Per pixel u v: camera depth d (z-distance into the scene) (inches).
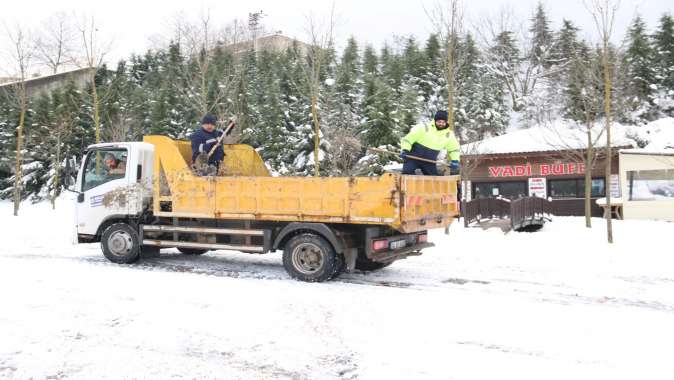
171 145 318.7
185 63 1056.2
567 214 836.0
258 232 297.7
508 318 210.7
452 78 563.8
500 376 151.7
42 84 1604.3
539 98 1390.3
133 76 1740.9
